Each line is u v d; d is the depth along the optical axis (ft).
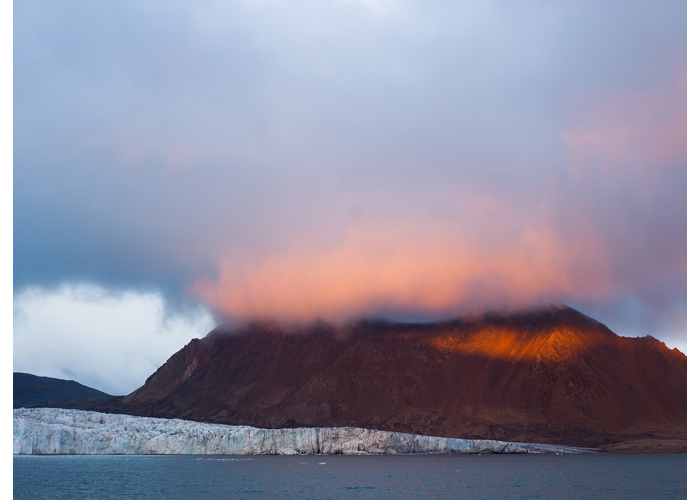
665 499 491.72
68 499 483.92
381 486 573.74
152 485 570.87
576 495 515.50
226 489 546.26
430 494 519.19
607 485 585.63
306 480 624.18
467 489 553.23
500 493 527.81
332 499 486.79
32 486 558.15
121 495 505.66
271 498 491.72
